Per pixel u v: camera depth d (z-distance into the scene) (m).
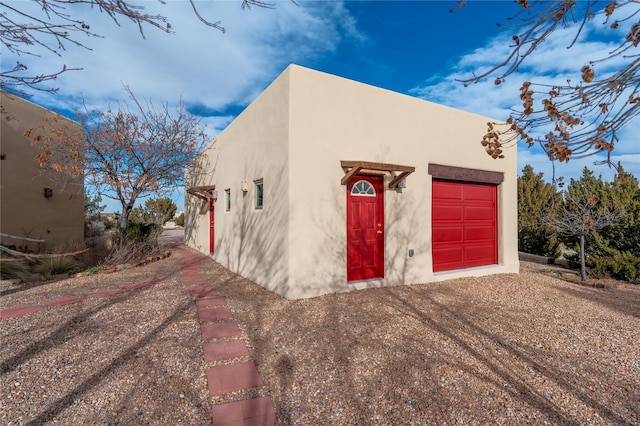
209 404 2.60
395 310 4.95
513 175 8.59
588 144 1.75
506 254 8.38
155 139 9.80
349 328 4.18
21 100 8.45
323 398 2.70
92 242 10.69
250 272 6.98
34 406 2.53
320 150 5.75
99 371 3.04
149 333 3.93
